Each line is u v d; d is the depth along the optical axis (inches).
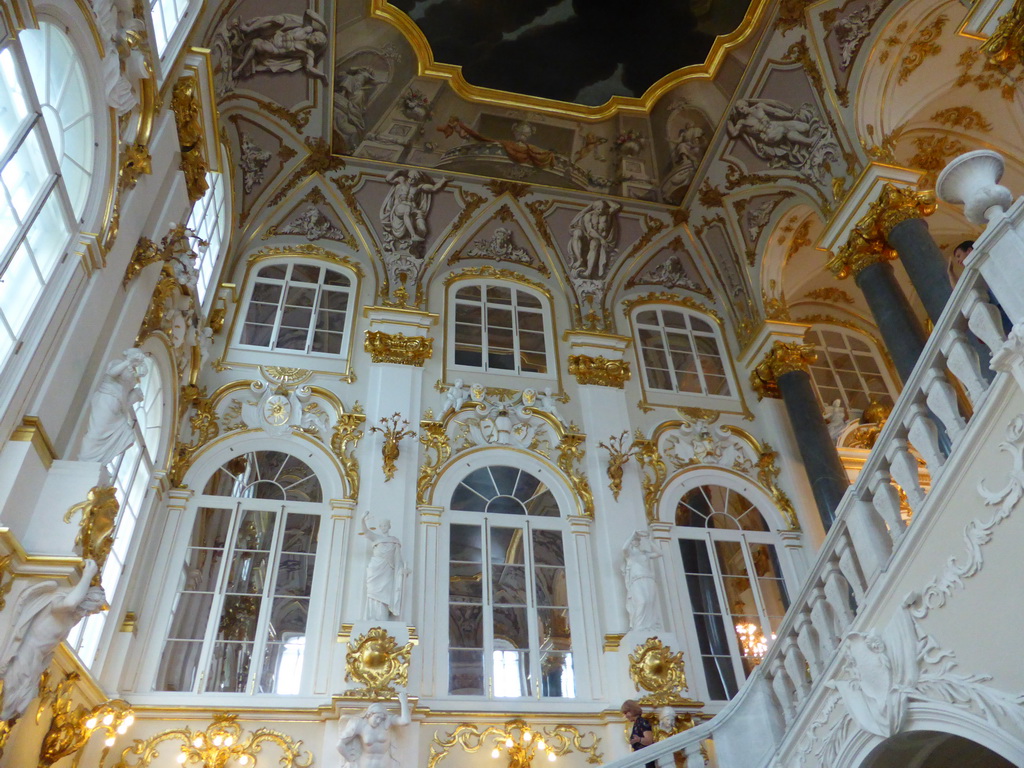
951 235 596.1
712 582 463.5
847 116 475.8
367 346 492.7
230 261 516.4
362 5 478.9
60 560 222.2
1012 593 172.2
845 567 229.9
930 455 201.6
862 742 209.3
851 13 466.0
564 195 588.1
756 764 250.8
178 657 378.0
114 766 334.3
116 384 269.6
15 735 253.3
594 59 533.0
